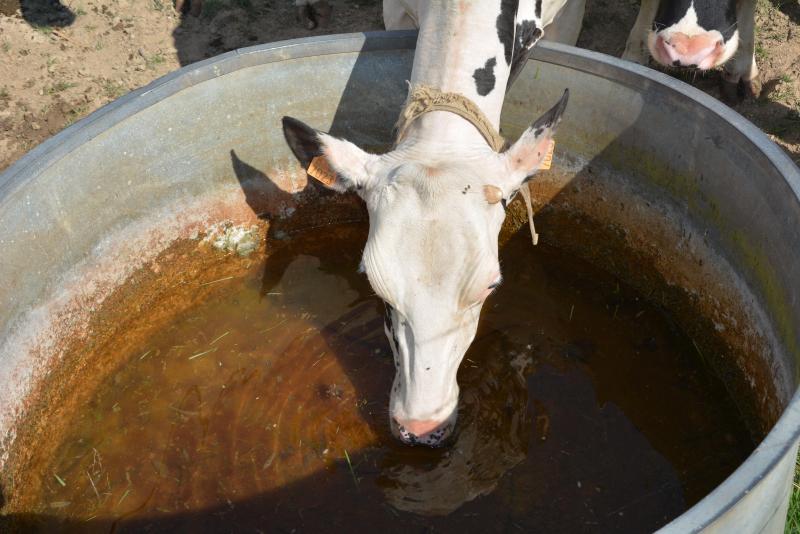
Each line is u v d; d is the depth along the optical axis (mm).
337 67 2268
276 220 2510
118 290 2207
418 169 1628
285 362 2162
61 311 2023
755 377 1894
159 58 3174
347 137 2412
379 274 1574
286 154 2404
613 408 2021
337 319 2273
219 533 1802
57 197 1936
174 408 2066
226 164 2328
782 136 2758
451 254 1547
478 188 1622
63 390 2074
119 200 2119
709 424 1980
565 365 2129
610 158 2211
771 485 1221
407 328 1592
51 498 1896
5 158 2738
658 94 2004
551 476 1871
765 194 1767
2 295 1810
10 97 2975
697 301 2127
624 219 2264
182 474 1919
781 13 3244
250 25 3340
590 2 3355
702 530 1097
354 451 1939
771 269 1771
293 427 2004
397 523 1795
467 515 1801
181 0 3408
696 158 1977
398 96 2326
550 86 2211
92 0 3420
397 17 2471
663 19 2424
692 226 2066
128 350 2219
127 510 1856
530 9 2102
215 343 2229
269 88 2262
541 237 2486
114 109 2016
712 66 2439
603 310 2275
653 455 1918
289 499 1855
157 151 2156
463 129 1746
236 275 2426
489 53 1865
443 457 1914
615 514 1792
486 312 2277
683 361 2133
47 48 3186
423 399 1618
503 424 1981
